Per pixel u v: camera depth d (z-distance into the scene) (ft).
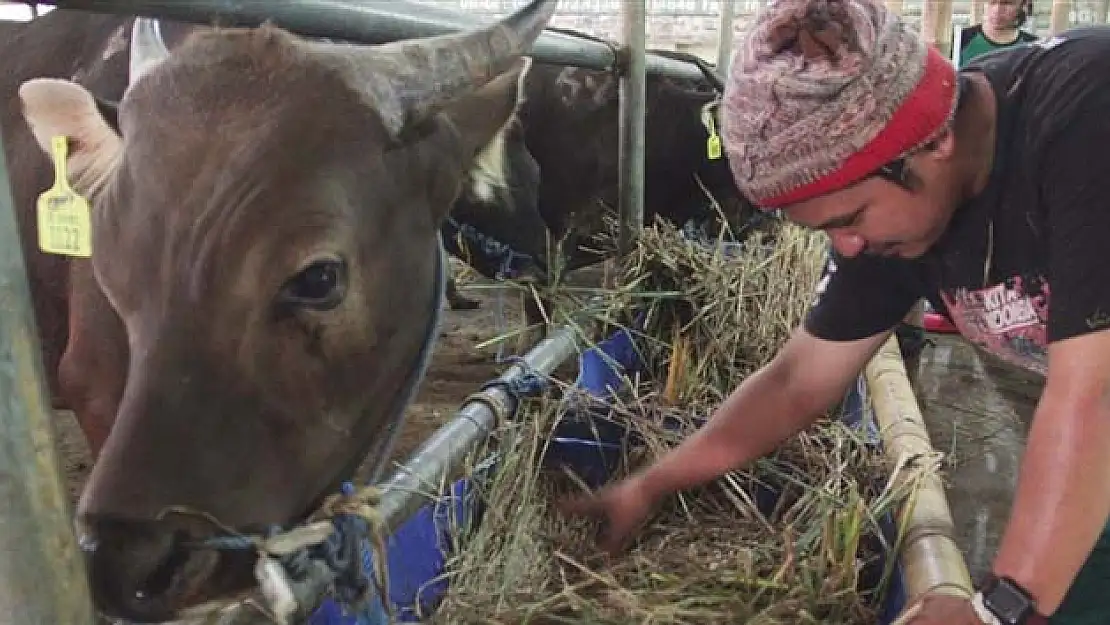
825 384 6.28
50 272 7.09
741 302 10.52
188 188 4.32
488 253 13.94
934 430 13.43
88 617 2.88
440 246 5.73
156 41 5.46
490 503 6.91
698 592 6.79
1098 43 4.43
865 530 6.76
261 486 4.48
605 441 8.54
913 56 4.11
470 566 6.52
